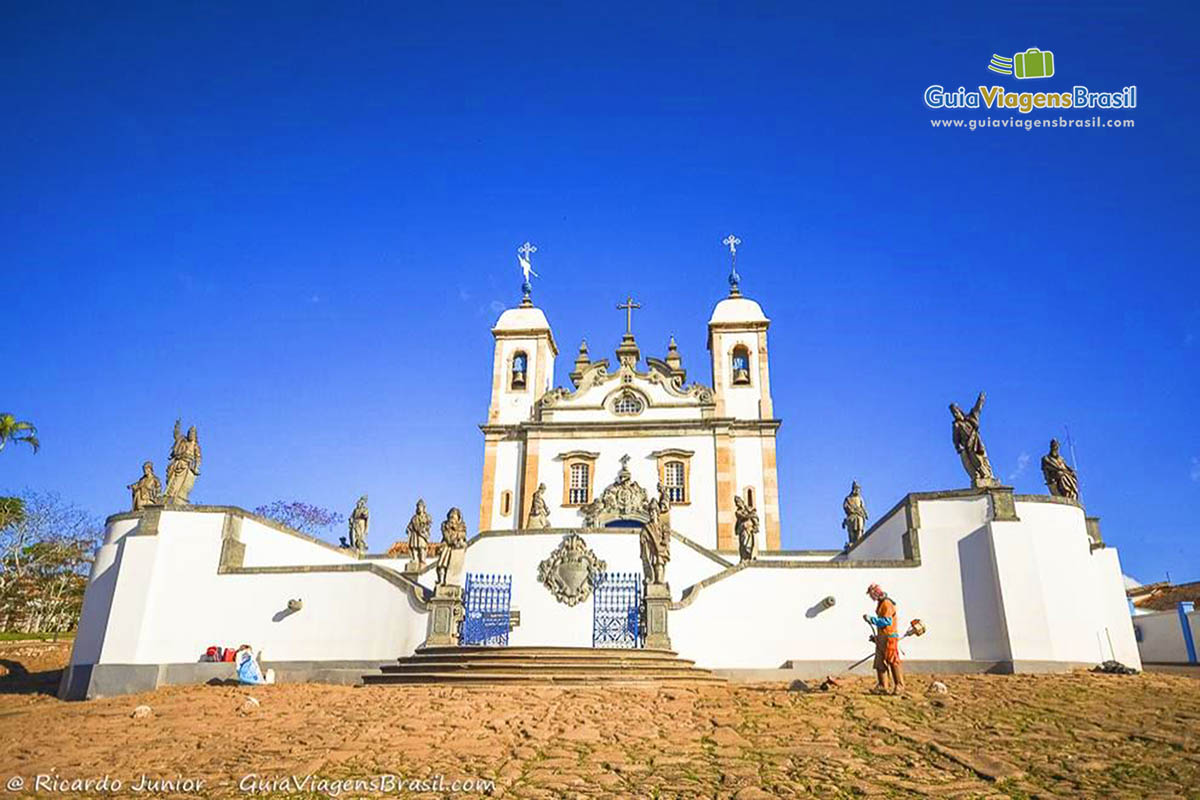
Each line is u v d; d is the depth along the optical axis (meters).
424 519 30.98
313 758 11.41
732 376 42.28
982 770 10.26
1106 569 22.53
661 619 22.16
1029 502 21.47
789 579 22.66
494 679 18.20
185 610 23.05
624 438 40.03
